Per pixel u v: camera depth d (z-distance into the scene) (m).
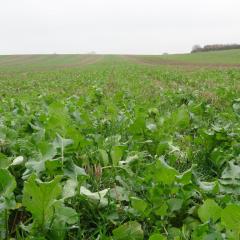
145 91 12.88
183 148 4.87
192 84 17.05
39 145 3.33
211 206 2.52
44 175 3.35
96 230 2.85
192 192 3.01
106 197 3.13
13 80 25.39
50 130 4.27
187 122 5.11
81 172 3.03
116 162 3.69
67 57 94.06
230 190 3.19
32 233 2.48
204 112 6.64
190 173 2.89
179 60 62.78
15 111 6.67
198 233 2.36
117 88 14.64
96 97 9.78
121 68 37.75
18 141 4.20
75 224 2.83
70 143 3.54
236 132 5.14
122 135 5.54
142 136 4.78
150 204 2.93
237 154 4.31
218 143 4.50
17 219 3.03
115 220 2.92
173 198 2.91
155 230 2.63
